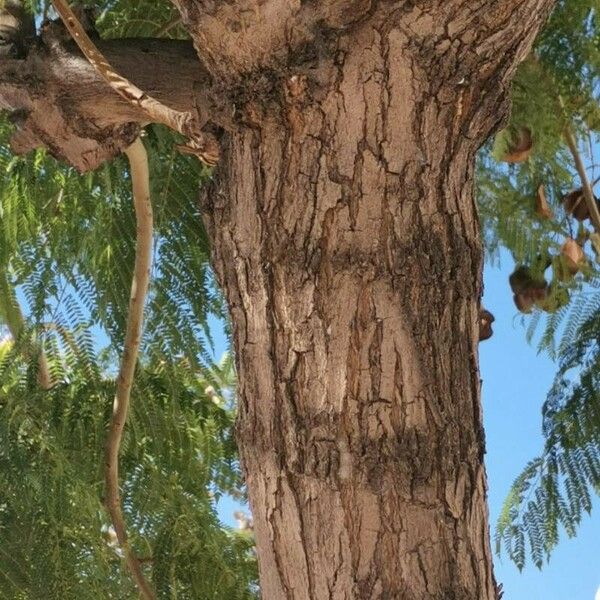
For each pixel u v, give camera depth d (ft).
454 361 7.59
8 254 13.93
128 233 13.57
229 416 15.28
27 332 14.15
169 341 13.88
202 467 14.83
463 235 7.77
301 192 7.47
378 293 7.38
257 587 15.38
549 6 7.50
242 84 7.49
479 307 7.97
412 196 7.48
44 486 12.87
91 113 9.37
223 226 7.89
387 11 7.12
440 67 7.36
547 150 13.62
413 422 7.36
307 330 7.43
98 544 13.38
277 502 7.51
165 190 13.20
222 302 13.85
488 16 7.14
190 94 9.18
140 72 9.23
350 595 7.25
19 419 13.55
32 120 9.54
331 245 7.43
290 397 7.48
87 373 14.33
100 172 13.25
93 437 13.93
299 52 7.25
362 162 7.40
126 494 14.39
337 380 7.37
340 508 7.29
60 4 7.93
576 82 12.32
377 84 7.30
